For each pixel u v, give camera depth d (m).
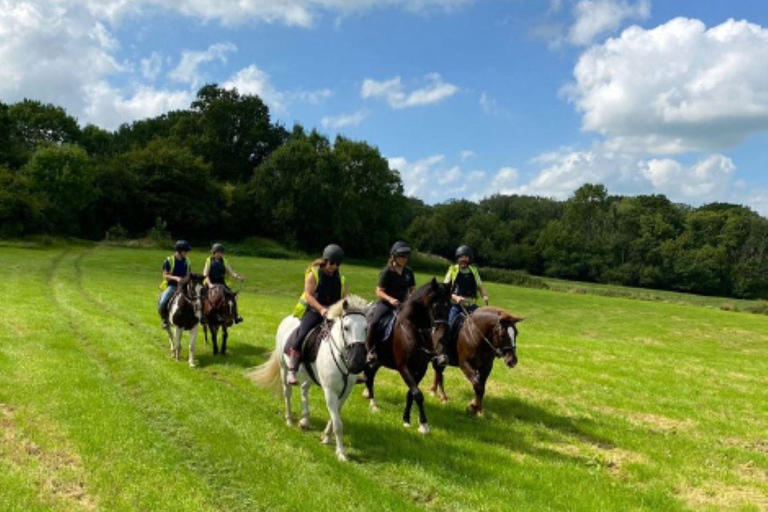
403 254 9.67
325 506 6.39
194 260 50.31
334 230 73.69
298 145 74.44
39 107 80.00
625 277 89.88
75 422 8.42
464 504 6.77
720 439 10.14
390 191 80.12
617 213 105.81
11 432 8.09
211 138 82.56
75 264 40.44
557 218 127.00
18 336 14.30
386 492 6.81
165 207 68.06
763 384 15.16
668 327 34.62
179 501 6.32
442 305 8.74
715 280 83.62
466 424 9.84
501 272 63.25
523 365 15.53
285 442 8.17
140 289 29.34
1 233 51.38
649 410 11.72
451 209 118.12
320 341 8.17
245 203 75.00
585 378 14.38
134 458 7.33
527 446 8.95
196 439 8.18
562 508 6.75
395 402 11.05
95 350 13.73
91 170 62.91
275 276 44.66
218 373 12.59
